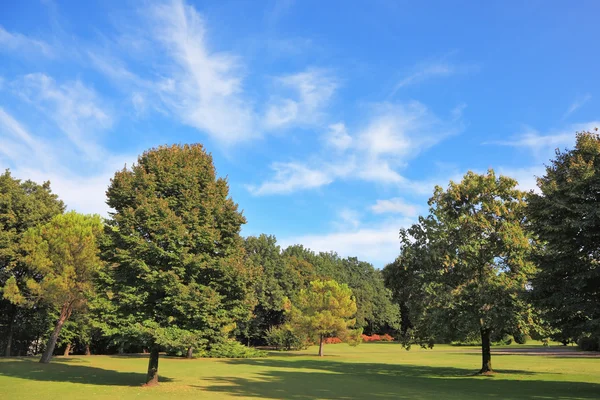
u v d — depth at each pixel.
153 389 18.36
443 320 25.58
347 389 19.53
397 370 31.19
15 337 44.69
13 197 39.28
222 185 23.39
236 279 21.14
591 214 15.96
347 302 53.25
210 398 15.75
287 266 76.62
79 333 42.44
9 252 36.31
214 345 46.81
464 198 28.03
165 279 19.11
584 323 16.97
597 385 20.66
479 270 26.20
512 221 26.55
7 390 17.19
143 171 21.53
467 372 29.03
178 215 21.16
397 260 30.03
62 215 35.91
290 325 58.41
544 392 18.20
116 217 19.88
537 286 18.61
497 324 24.34
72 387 18.48
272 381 23.16
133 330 18.42
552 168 19.39
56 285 31.23
